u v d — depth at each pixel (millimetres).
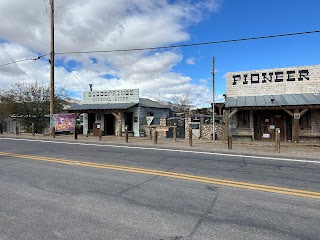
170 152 11648
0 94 30516
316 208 4512
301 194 5301
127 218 4090
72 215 4227
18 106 29578
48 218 4113
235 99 17594
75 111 23094
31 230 3691
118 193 5379
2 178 6762
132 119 22906
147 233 3574
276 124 17234
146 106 23844
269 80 17500
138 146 14227
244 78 18203
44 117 30141
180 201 4887
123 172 7355
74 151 11945
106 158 9883
